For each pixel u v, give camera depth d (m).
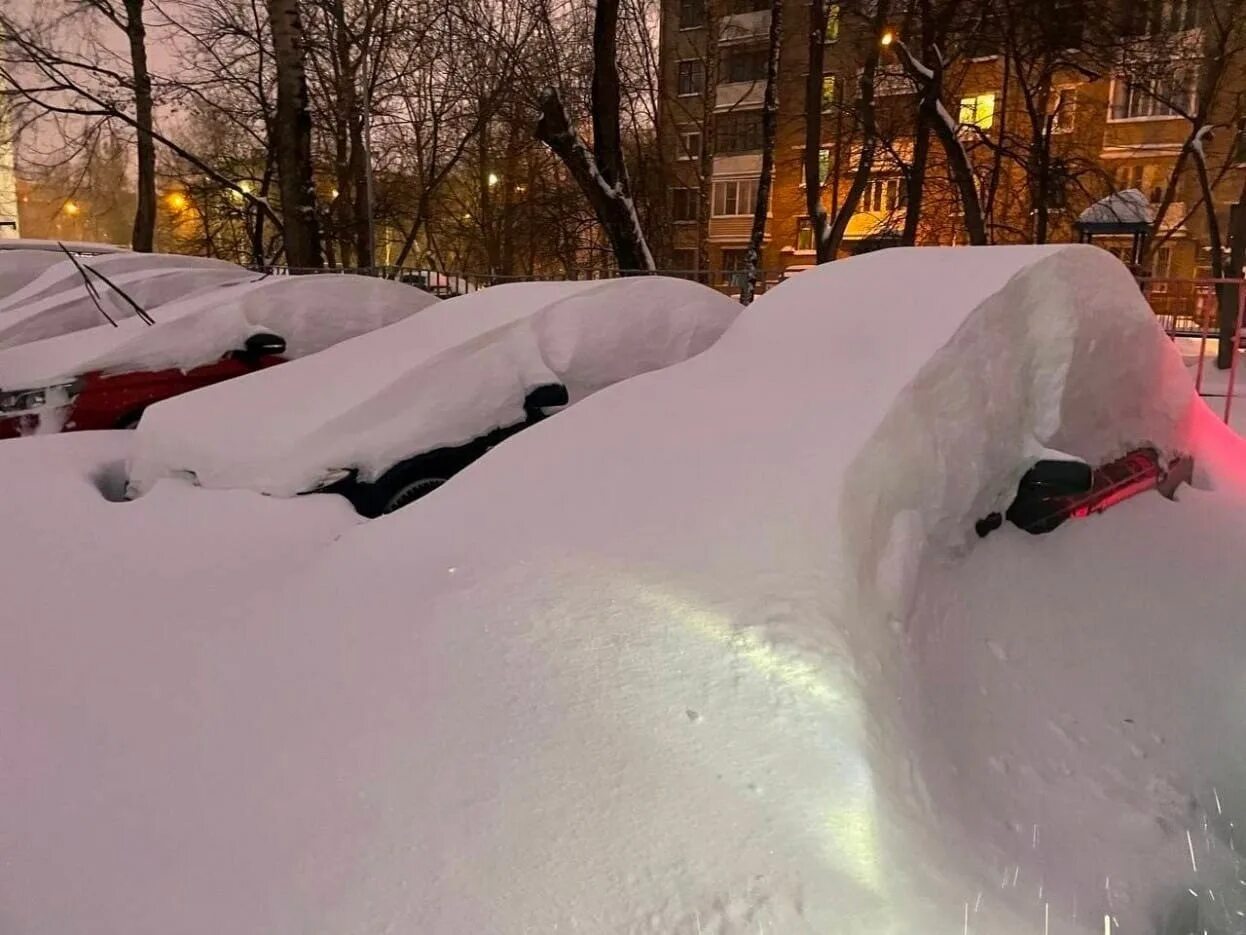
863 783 1.87
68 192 20.20
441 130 26.20
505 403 4.42
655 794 1.88
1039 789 2.26
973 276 3.33
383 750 2.01
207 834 1.85
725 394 3.17
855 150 25.48
